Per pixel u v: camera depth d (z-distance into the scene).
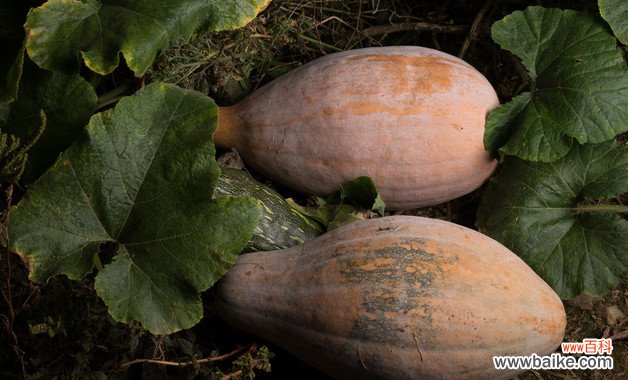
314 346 1.47
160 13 1.48
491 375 1.46
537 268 1.67
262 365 1.53
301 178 1.66
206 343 1.66
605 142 1.68
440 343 1.42
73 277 1.44
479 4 1.92
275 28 1.80
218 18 1.52
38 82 1.50
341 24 1.89
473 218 1.82
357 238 1.48
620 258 1.64
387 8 1.90
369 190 1.62
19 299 1.53
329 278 1.46
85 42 1.46
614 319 1.77
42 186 1.45
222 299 1.55
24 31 1.51
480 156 1.63
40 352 1.53
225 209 1.46
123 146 1.47
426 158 1.60
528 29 1.70
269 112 1.65
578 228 1.68
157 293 1.46
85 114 1.49
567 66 1.65
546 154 1.61
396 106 1.58
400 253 1.45
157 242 1.47
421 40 1.92
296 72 1.67
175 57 1.69
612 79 1.62
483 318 1.42
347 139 1.60
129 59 1.45
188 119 1.48
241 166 1.70
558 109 1.63
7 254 1.44
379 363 1.43
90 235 1.47
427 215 1.82
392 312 1.42
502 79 1.90
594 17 1.67
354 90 1.60
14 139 1.40
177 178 1.47
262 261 1.54
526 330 1.45
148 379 1.59
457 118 1.59
